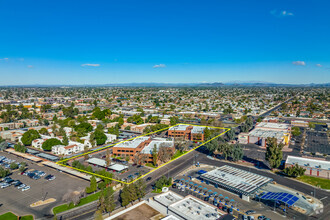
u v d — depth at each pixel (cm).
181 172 16025
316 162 16550
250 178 14150
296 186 13912
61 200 12044
